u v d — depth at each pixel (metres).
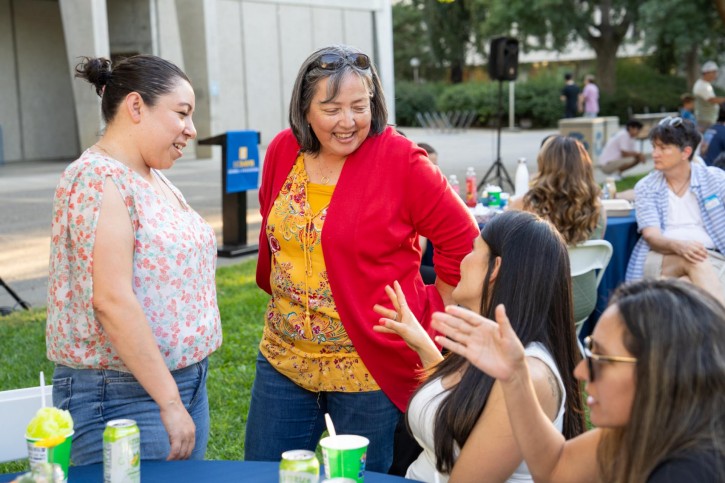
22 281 7.80
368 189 2.58
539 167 4.65
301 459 1.67
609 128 17.44
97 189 2.21
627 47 40.81
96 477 1.97
